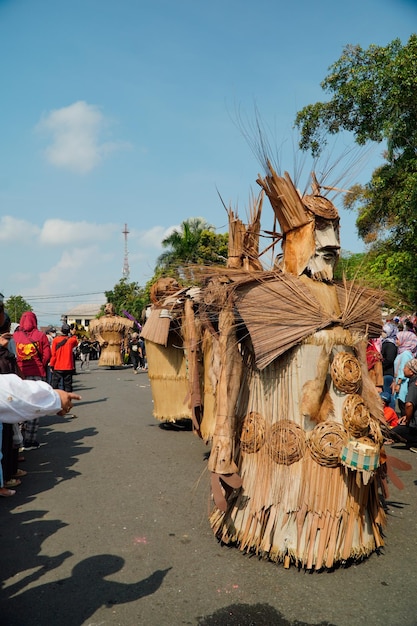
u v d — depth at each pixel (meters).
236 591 3.27
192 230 23.84
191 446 7.11
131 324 20.66
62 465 6.25
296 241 3.71
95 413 9.91
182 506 4.77
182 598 3.21
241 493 3.71
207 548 3.87
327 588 3.30
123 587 3.36
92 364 24.47
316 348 3.42
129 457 6.57
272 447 3.53
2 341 5.45
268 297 3.58
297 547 3.41
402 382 7.97
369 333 3.92
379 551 3.83
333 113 12.88
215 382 4.08
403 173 13.31
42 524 4.41
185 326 6.84
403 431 7.04
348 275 4.18
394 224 13.48
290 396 3.48
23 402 2.36
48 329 17.38
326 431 3.36
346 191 3.92
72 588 3.36
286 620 2.98
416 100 12.34
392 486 5.46
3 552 3.88
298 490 3.44
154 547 3.91
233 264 4.60
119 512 4.65
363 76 12.59
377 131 12.71
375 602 3.15
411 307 4.32
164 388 7.96
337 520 3.40
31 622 2.99
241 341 3.85
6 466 5.35
